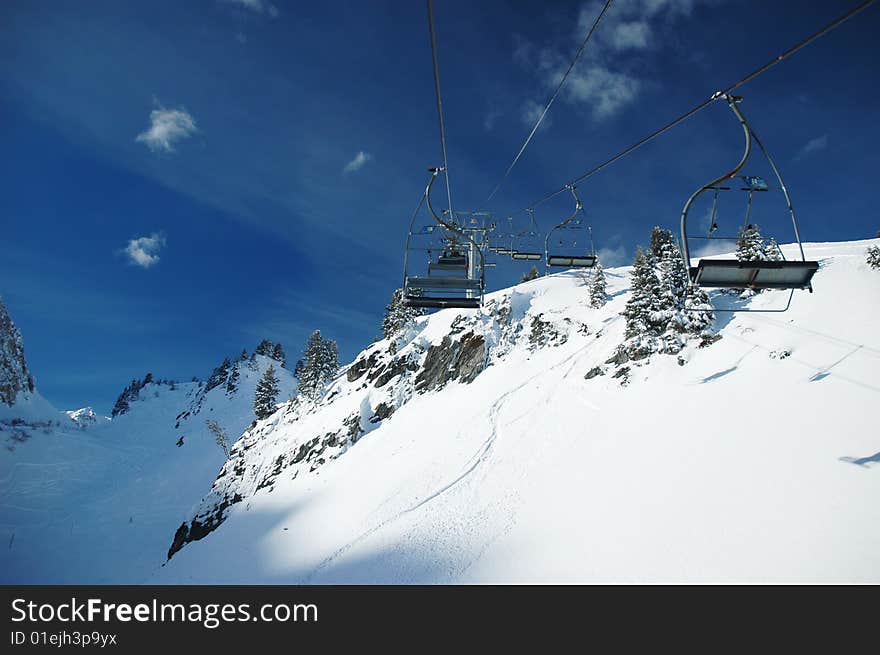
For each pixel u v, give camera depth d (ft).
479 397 157.28
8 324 566.36
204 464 349.61
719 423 83.61
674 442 84.28
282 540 117.80
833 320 103.19
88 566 221.66
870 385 73.61
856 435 63.26
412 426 163.94
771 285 30.19
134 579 199.72
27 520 292.20
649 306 130.72
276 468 197.67
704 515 60.95
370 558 83.76
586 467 90.07
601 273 199.21
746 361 104.06
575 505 77.82
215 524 189.57
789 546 49.98
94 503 325.83
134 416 602.44
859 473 55.93
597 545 64.23
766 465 65.72
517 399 142.61
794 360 93.86
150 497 317.22
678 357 120.67
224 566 113.50
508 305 208.23
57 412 558.56
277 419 261.44
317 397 251.80
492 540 76.89
